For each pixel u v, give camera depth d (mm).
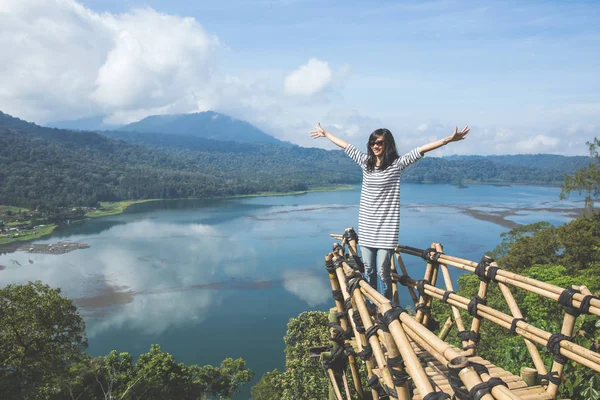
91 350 29797
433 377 2977
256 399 22062
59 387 17328
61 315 17375
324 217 96938
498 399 1421
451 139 3338
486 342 13516
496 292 18406
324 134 4387
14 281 46656
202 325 34188
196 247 64188
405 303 35688
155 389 19938
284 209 114500
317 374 14078
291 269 50406
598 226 27859
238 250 61469
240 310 37344
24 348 16500
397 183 3568
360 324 2955
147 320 35312
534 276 20062
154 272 50000
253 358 28781
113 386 19969
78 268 52406
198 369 24609
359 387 3717
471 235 66188
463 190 171875
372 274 3684
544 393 2732
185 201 139125
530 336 2664
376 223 3584
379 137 3586
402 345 1823
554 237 28297
